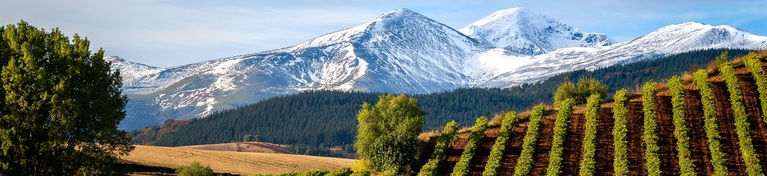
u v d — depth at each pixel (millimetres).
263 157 108312
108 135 49562
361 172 52656
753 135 48844
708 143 48312
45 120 48000
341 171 57188
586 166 46250
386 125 59906
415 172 53688
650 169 44156
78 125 48469
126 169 52531
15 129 46031
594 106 58281
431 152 56719
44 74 47406
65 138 47375
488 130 59344
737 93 54312
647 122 52219
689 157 45781
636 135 51875
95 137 48594
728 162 44969
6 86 46562
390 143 55156
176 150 104000
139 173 73000
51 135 46625
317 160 112312
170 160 88375
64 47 48688
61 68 48375
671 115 54656
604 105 60844
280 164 99625
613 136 52375
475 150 53875
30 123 46562
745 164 44125
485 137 57344
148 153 94438
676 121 51000
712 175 43375
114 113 50406
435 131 63562
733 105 53156
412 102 61312
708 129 48906
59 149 47938
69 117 46812
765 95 52625
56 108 46719
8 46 48438
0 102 47438
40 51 48844
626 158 46562
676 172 44938
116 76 51562
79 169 49344
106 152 50250
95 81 49719
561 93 66750
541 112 59156
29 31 49406
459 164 50375
